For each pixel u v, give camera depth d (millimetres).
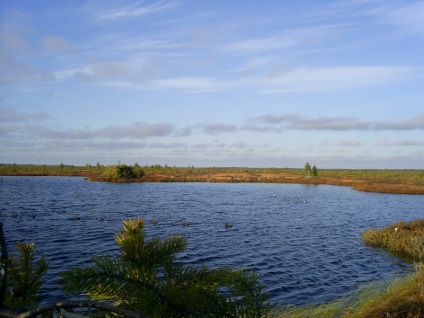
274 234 27969
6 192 57594
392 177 132125
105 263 2285
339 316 7773
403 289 8414
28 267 3926
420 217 39844
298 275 17234
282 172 185500
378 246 24031
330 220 36375
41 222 30219
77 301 2055
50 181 91562
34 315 2090
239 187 85438
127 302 2287
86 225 29234
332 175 145750
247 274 2541
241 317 2324
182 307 2285
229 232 28281
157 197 55500
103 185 79875
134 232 3002
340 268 18656
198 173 161000
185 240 3160
